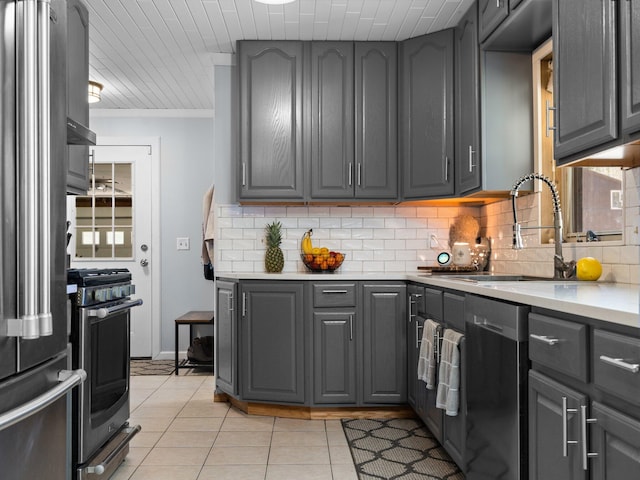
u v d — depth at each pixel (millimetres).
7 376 1239
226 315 3910
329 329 3627
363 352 3637
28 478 1337
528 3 2543
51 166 1445
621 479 1247
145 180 5781
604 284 2301
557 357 1542
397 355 3635
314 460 2891
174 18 3514
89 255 5746
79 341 2400
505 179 3285
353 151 3906
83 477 2379
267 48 3908
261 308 3695
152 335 5746
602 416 1331
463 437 2449
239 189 3924
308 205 4195
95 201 5766
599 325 1360
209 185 5797
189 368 5281
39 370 1388
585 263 2430
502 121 3291
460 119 3584
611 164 2209
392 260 4207
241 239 4207
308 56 3924
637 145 1773
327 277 3621
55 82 1479
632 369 1174
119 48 4004
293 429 3436
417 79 3812
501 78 3291
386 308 3639
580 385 1454
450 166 3678
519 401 1765
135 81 4785
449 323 2697
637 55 1639
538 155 3197
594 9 1867
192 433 3369
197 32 3748
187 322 5000
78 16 2811
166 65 4383
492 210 3920
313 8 3385
